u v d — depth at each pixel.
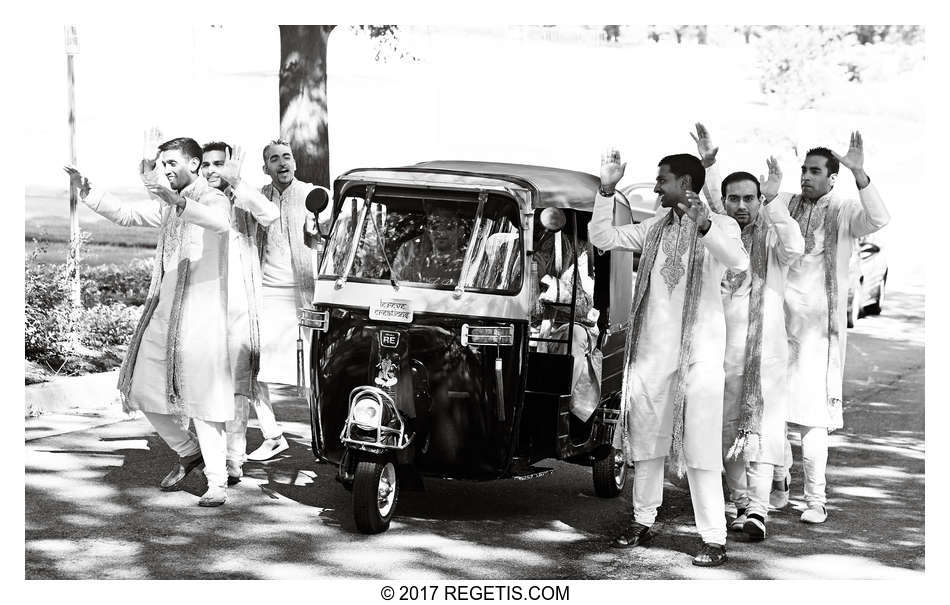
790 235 6.41
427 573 5.74
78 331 10.20
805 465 6.88
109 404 9.41
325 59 11.38
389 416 6.21
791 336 6.88
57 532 6.25
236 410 7.31
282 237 7.89
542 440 6.60
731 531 6.64
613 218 6.64
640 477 6.32
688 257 6.08
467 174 6.50
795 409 6.82
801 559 6.14
